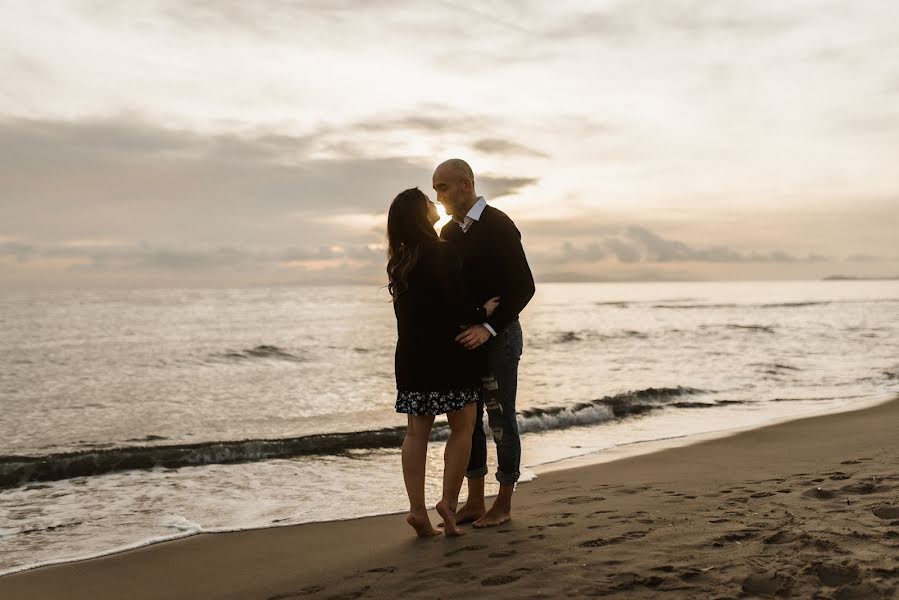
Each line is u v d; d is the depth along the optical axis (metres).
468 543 3.19
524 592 2.45
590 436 7.56
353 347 22.42
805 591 2.21
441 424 8.02
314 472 6.07
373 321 38.91
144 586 3.19
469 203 3.52
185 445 6.77
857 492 3.57
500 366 3.50
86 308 51.59
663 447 6.60
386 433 7.54
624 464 5.76
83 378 14.58
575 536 3.12
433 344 3.27
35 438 8.11
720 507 3.48
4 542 4.10
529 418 8.45
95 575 3.38
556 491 4.60
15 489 5.52
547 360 17.19
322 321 38.59
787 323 33.81
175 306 56.34
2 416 9.78
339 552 3.51
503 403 3.52
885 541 2.60
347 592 2.69
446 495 3.42
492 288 3.43
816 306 57.62
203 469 6.25
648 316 43.25
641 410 9.45
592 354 18.83
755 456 5.68
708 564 2.54
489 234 3.42
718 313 46.81
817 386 11.71
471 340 3.28
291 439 7.19
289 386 13.23
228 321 38.03
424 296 3.27
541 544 3.03
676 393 10.73
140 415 9.81
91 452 6.41
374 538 3.76
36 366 16.84
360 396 11.83
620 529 3.18
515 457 3.55
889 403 9.19
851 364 15.24
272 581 3.08
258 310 51.22
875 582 2.19
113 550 3.77
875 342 21.70
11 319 38.47
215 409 10.38
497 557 2.91
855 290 141.88
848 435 6.52
